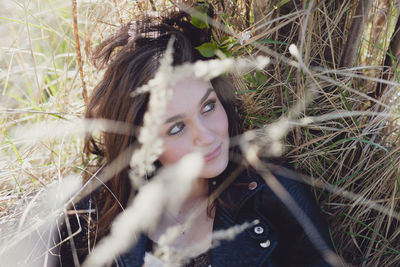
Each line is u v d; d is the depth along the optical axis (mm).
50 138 1527
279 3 1257
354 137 1335
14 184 1542
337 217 1400
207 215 1275
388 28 1347
